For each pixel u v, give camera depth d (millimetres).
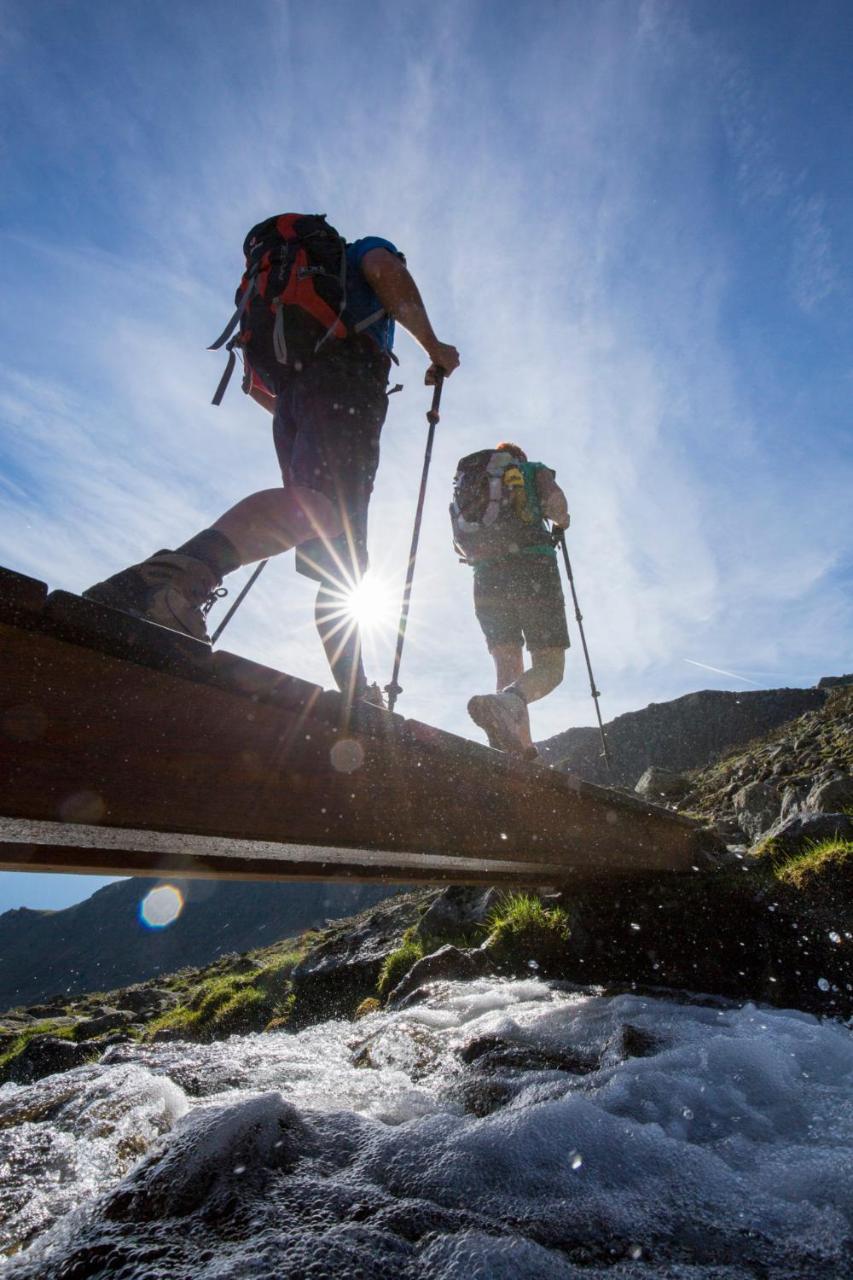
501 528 4430
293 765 1884
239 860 2348
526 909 4734
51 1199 1523
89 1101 2215
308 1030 3994
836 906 3738
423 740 2434
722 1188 1220
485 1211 1119
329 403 2312
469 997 3580
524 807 3170
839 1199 1146
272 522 1934
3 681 1249
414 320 2477
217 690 1684
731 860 4957
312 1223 1040
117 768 1421
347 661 2453
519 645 4527
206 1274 877
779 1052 2004
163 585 1664
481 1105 1880
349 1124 1501
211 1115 1365
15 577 1229
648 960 3900
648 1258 991
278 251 2418
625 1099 1681
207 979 14008
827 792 6590
